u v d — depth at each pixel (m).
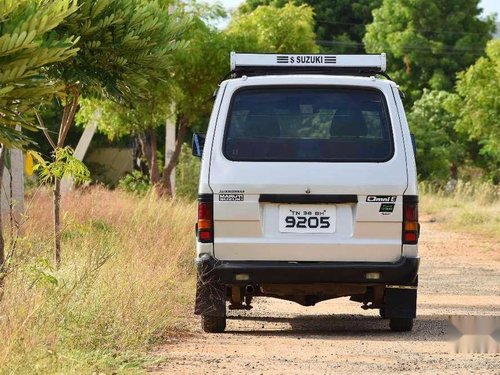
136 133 66.62
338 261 21.38
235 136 21.61
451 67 124.31
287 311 27.00
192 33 59.38
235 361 18.61
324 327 23.94
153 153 63.91
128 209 40.06
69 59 20.83
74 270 23.59
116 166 96.62
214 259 21.39
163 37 21.94
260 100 21.78
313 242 21.31
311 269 21.30
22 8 16.11
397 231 21.42
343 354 19.55
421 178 107.50
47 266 20.64
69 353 17.36
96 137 95.56
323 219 21.38
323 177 21.31
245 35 62.28
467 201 84.56
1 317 17.36
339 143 21.59
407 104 125.75
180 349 20.00
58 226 28.00
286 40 69.44
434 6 125.25
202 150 23.47
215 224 21.36
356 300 23.70
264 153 21.48
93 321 19.91
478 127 82.31
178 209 39.72
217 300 21.83
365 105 21.83
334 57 23.30
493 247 50.69
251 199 21.31
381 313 23.53
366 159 21.52
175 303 24.62
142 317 20.83
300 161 21.44
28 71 15.93
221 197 21.33
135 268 23.73
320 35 133.38
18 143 16.73
